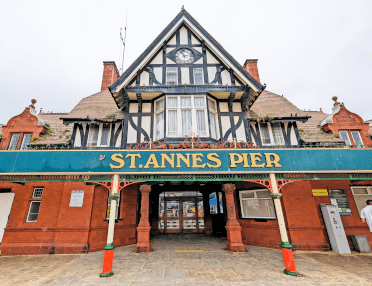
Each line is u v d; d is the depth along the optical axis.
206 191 11.61
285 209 7.83
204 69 9.34
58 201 8.14
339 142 8.84
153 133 8.56
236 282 4.40
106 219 8.20
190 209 11.92
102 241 7.96
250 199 8.83
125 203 8.85
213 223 11.09
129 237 8.65
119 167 5.41
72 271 5.30
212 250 7.27
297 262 5.97
